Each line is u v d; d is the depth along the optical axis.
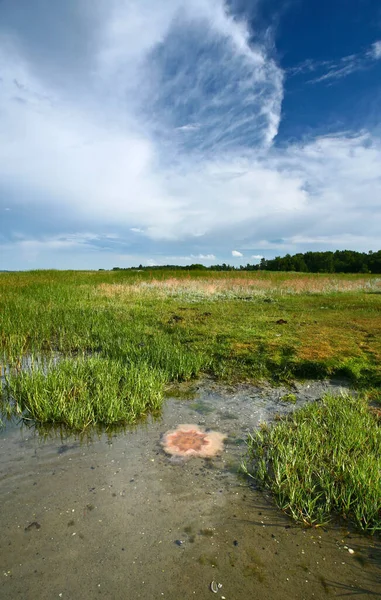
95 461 3.52
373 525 2.70
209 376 6.14
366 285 22.16
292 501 2.85
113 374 5.72
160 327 9.41
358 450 3.59
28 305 11.93
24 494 2.98
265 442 3.90
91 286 18.50
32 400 4.68
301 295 17.34
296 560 2.38
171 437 4.05
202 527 2.65
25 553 2.38
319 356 6.62
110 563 2.31
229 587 2.15
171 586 2.15
